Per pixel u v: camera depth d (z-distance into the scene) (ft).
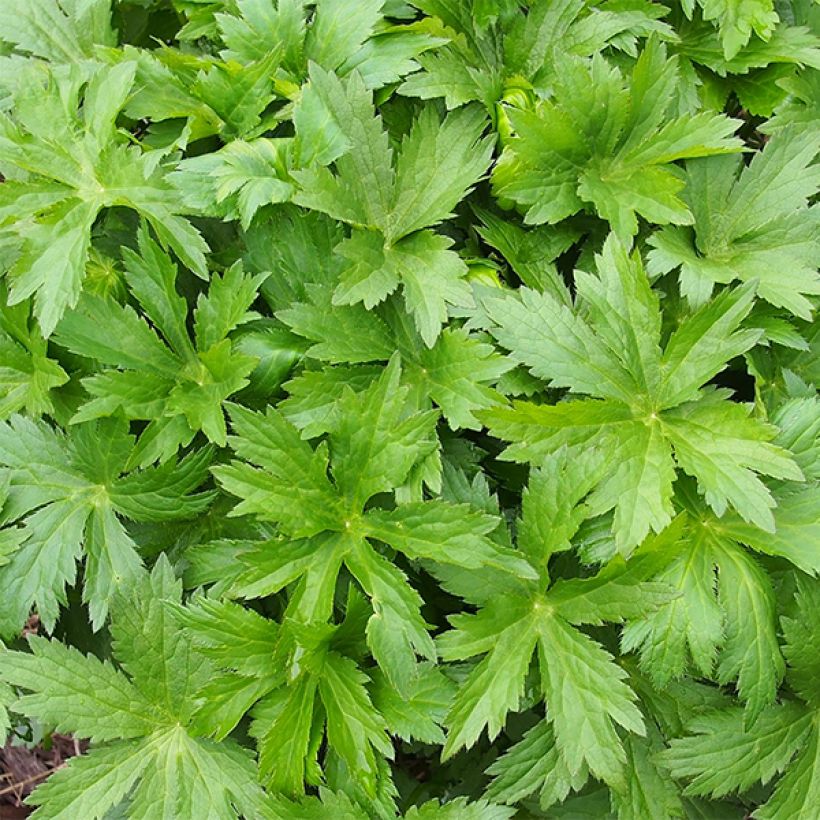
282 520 1.72
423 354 1.82
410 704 1.76
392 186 1.81
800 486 1.78
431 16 1.88
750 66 1.97
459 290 1.75
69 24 2.00
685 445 1.75
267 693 1.76
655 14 1.93
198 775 1.80
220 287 1.80
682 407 1.78
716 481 1.71
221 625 1.71
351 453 1.75
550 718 1.73
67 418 1.86
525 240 1.88
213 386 1.82
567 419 1.74
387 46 1.86
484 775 2.03
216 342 1.81
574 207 1.85
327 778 1.80
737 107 2.12
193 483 1.82
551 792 1.78
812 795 1.82
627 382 1.77
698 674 1.84
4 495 1.78
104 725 1.78
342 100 1.79
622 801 1.83
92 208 1.79
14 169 1.90
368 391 1.74
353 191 1.78
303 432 1.74
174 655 1.80
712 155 1.88
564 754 1.71
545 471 1.74
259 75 1.85
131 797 1.86
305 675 1.75
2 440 1.82
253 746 1.87
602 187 1.85
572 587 1.76
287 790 1.73
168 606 1.71
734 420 1.74
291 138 1.84
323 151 1.78
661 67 1.83
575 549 1.86
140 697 1.81
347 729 1.72
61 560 1.79
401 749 2.16
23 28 1.98
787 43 1.96
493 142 1.81
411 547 1.72
